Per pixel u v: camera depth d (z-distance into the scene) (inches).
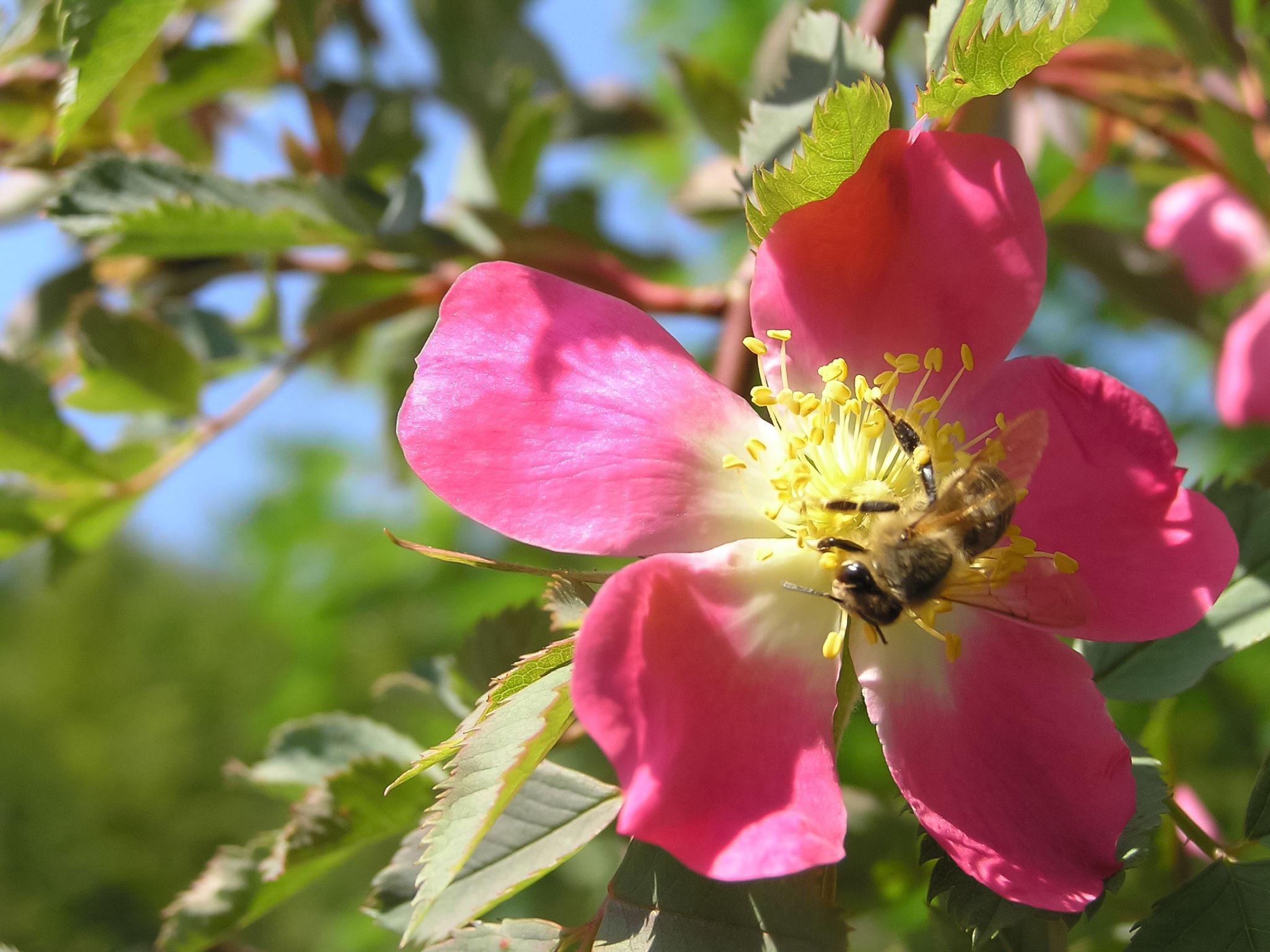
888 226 3.9
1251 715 7.0
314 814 4.7
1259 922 3.7
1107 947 4.9
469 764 3.3
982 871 3.5
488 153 7.5
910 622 4.0
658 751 3.4
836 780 3.7
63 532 6.1
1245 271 7.5
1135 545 3.9
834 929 3.5
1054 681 3.8
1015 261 3.9
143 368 6.0
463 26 7.8
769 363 4.1
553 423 3.8
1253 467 5.8
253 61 6.5
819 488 4.1
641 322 4.1
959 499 4.0
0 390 5.7
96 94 4.3
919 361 4.0
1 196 6.9
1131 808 3.6
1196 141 6.5
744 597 3.9
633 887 3.6
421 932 3.5
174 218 5.3
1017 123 6.5
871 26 5.4
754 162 4.3
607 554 3.7
